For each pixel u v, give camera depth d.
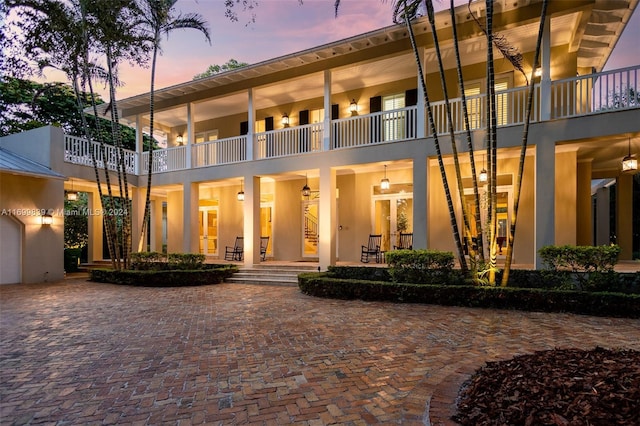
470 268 7.34
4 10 9.27
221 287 9.68
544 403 2.26
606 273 6.32
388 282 7.57
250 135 11.53
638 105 6.89
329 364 3.81
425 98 7.43
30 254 10.66
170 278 9.88
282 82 10.91
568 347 4.17
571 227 8.99
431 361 3.83
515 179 9.82
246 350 4.34
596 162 10.68
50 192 11.17
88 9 9.25
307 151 11.02
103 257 16.80
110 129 19.00
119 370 3.75
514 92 8.88
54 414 2.84
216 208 15.12
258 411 2.82
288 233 13.46
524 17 7.65
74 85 10.83
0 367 3.87
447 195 7.32
